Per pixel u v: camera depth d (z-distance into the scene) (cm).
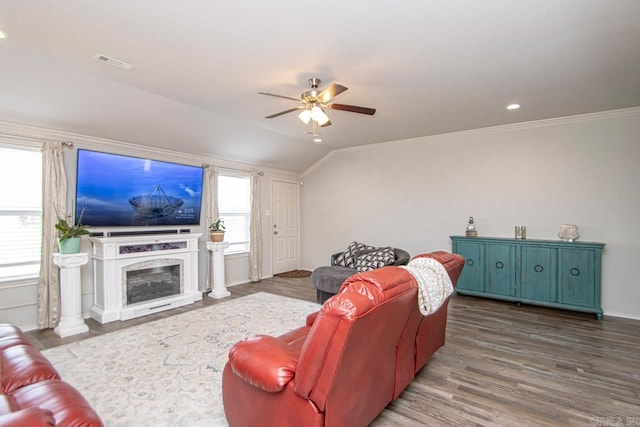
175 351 292
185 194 489
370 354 156
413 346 222
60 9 202
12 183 342
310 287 552
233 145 515
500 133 473
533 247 421
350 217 635
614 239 399
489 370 257
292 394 144
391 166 580
